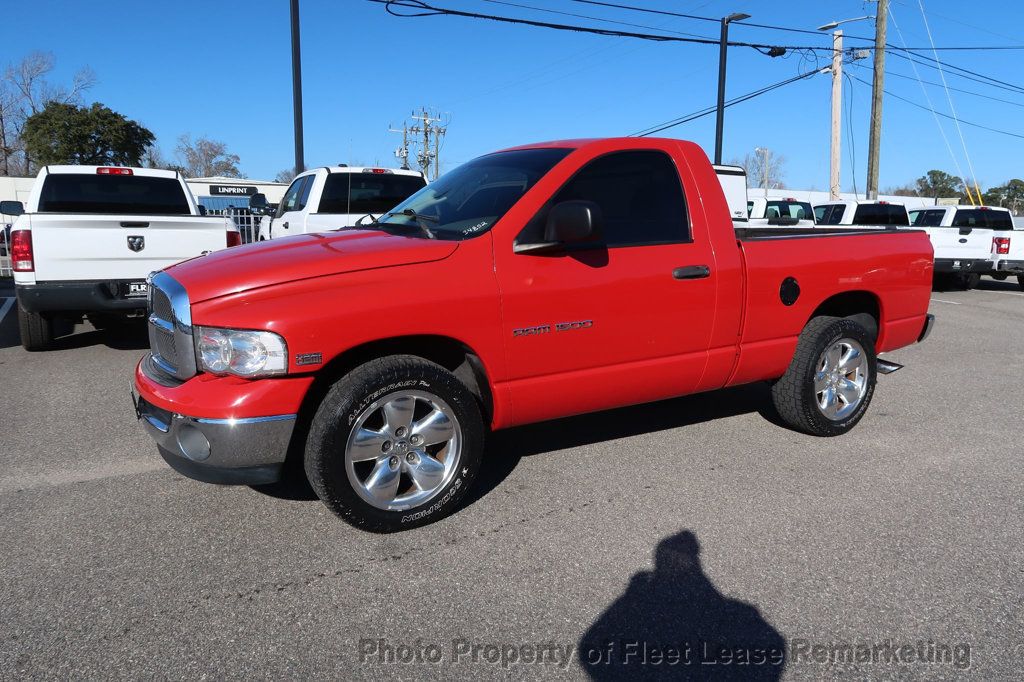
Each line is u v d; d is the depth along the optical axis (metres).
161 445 3.40
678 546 3.44
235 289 3.17
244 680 2.51
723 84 19.97
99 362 7.33
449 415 3.55
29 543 3.45
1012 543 3.49
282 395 3.17
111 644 2.70
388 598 3.00
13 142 46.53
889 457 4.65
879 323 5.21
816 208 20.77
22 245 6.92
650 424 5.28
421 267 3.41
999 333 9.86
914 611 2.93
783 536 3.54
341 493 3.31
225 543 3.45
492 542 3.47
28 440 4.93
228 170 72.94
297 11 13.73
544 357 3.75
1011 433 5.19
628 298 3.93
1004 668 2.59
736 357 4.44
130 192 8.75
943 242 16.09
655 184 4.16
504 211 3.70
